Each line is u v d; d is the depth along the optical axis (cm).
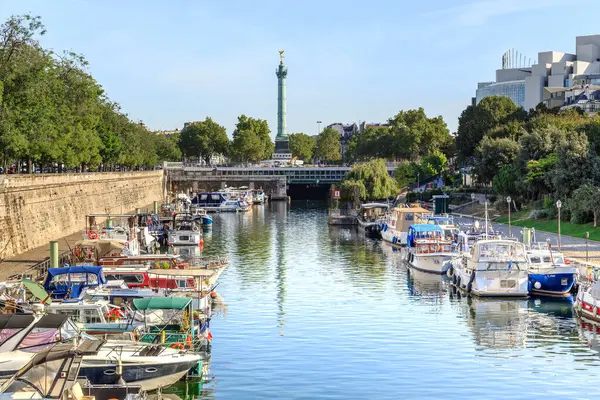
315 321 7181
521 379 5497
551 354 6106
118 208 16888
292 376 5547
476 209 17062
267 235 14950
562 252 9825
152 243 12681
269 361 5900
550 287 8269
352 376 5553
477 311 7612
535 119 19925
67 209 12394
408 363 5862
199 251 12350
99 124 16762
